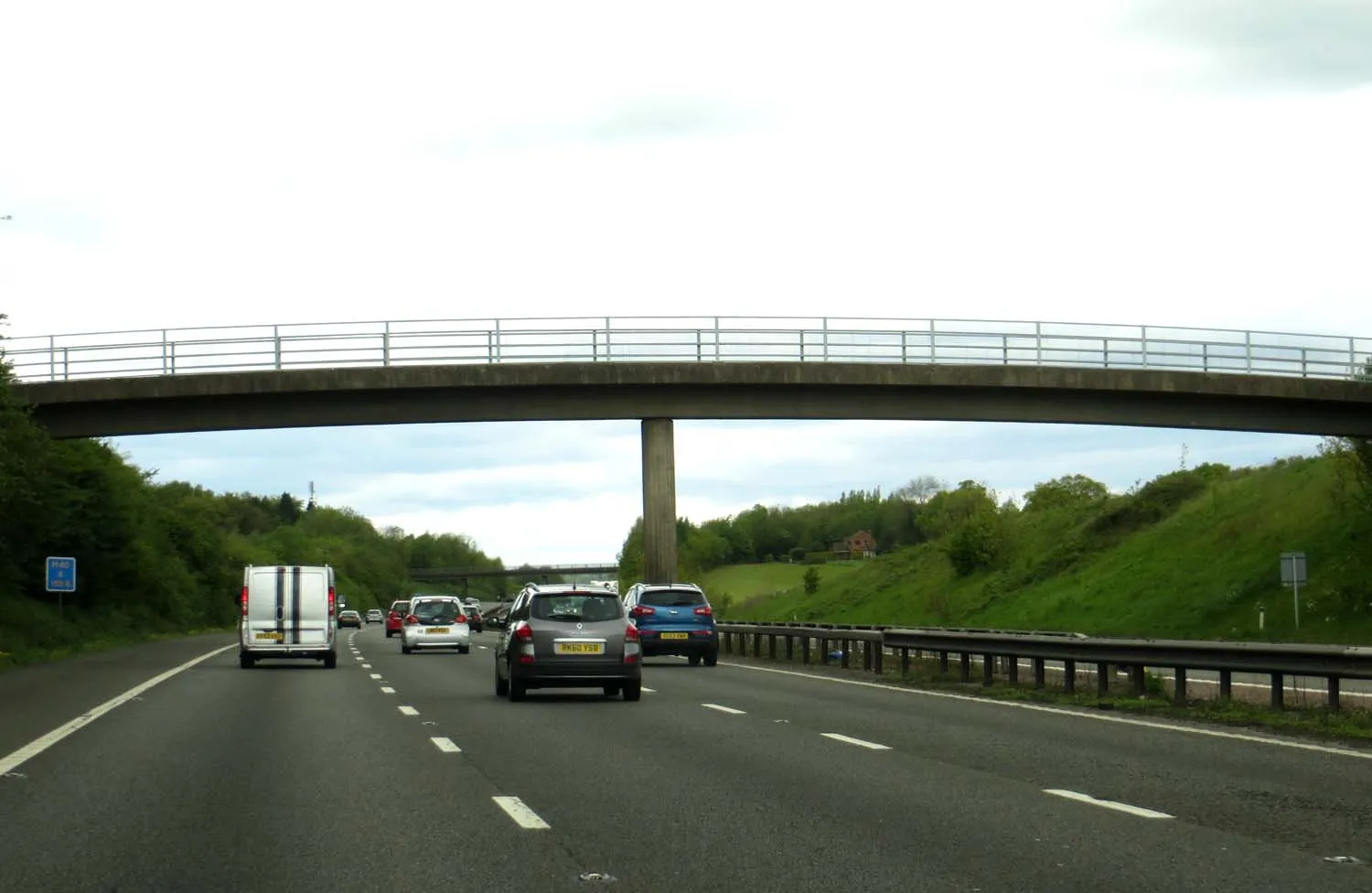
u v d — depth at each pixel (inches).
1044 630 2554.1
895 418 1961.1
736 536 7755.9
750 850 354.6
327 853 355.3
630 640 889.5
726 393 1952.5
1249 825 386.9
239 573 4783.5
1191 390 1926.7
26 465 1910.7
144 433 1921.8
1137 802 432.5
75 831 391.5
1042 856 343.6
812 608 3922.2
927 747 597.0
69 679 1184.2
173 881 320.8
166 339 1886.1
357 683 1114.7
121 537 2901.1
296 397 1910.7
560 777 504.1
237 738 655.8
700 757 565.3
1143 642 813.2
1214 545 2472.9
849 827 388.8
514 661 887.1
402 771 524.7
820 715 767.7
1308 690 968.3
